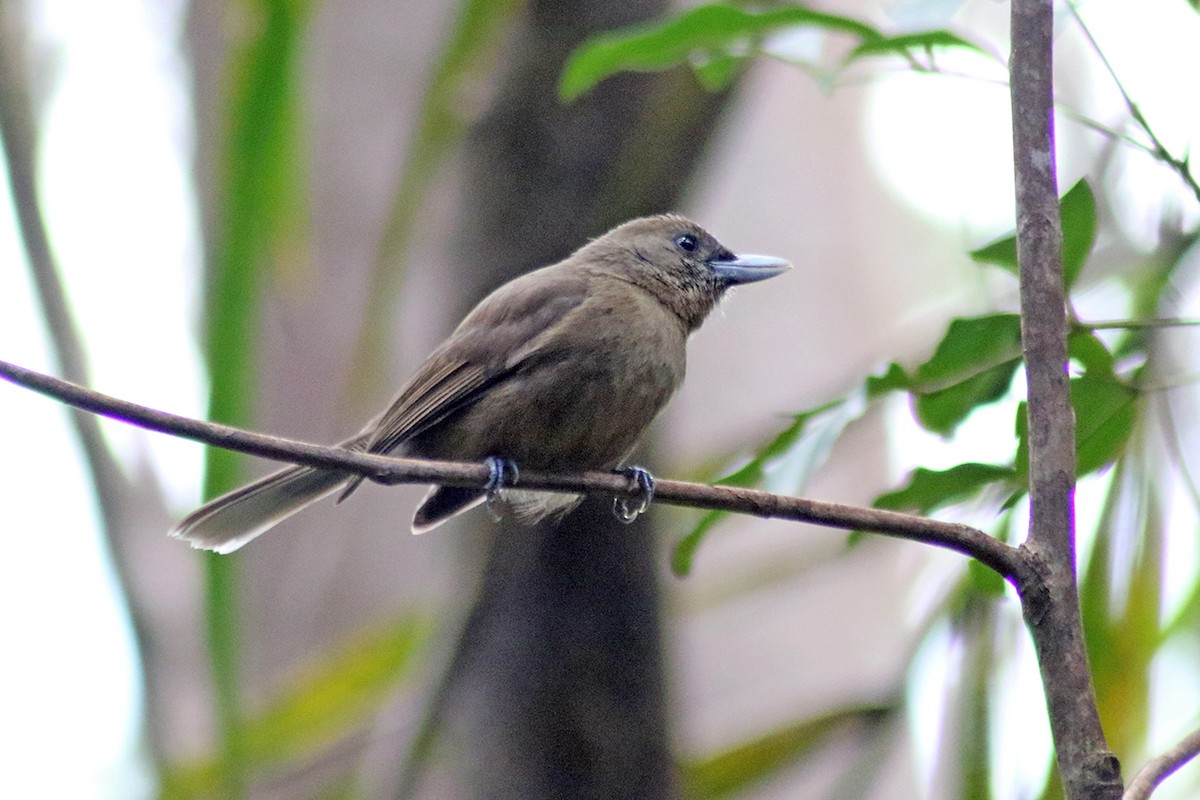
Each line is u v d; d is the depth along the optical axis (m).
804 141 19.41
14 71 10.64
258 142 9.09
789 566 11.65
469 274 10.76
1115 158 8.66
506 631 9.98
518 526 9.95
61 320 11.07
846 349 18.14
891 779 12.22
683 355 9.79
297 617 15.70
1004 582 7.59
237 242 9.03
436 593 10.82
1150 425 8.00
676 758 10.11
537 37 10.33
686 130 10.41
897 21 7.30
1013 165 5.57
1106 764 4.98
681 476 10.27
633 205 10.43
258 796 11.77
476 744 10.09
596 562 9.93
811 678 15.84
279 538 15.98
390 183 16.12
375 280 10.23
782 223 19.03
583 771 9.88
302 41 9.09
